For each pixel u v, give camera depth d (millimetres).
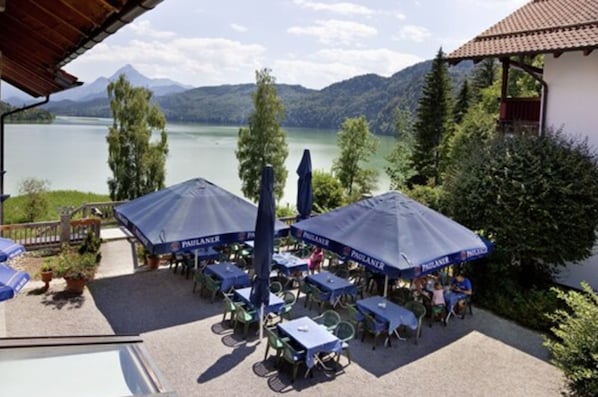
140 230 10883
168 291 11773
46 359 2756
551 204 11344
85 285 11828
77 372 2652
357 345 9461
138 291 11688
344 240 10258
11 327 9250
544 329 10523
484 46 15852
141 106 28391
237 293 10273
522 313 10844
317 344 7934
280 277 13156
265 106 29062
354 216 11172
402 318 9422
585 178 11547
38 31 6145
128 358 2857
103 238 16297
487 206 12055
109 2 4113
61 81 10094
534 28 15367
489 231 12258
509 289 11656
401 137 45375
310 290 11133
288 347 7895
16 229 14234
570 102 14141
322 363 8344
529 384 8188
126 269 13352
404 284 13180
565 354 7000
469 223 12586
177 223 10977
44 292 11211
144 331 9508
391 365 8688
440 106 41281
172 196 12203
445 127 41219
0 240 6652
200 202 11906
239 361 8477
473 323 10836
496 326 10695
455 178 13562
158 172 28656
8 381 2521
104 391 2486
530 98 15328
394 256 9336
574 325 7125
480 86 49156
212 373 8031
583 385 6785
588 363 6703
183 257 13211
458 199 12859
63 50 6977
